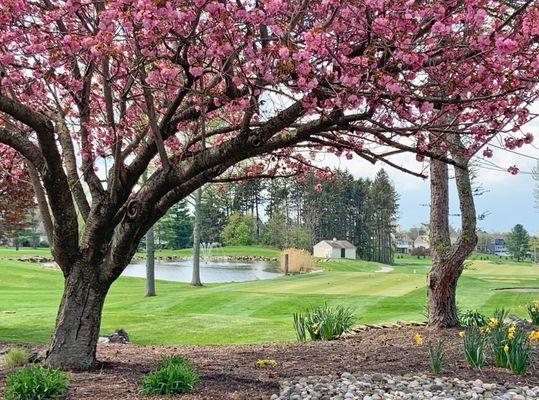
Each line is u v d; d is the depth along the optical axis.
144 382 6.21
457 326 11.62
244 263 67.69
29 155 7.24
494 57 5.64
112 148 7.75
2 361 9.08
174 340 12.70
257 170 9.26
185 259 74.50
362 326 12.57
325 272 34.06
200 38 5.74
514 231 108.25
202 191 30.31
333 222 98.00
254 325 14.70
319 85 5.64
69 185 7.96
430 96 6.09
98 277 7.48
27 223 15.11
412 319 15.38
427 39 5.55
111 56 5.86
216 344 11.19
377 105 5.78
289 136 6.52
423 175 6.80
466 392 6.28
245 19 5.28
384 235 100.12
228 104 6.29
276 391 6.36
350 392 6.19
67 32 6.29
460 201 11.64
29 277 33.09
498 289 22.83
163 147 6.89
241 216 94.69
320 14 5.71
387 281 26.86
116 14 5.19
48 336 13.00
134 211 7.16
